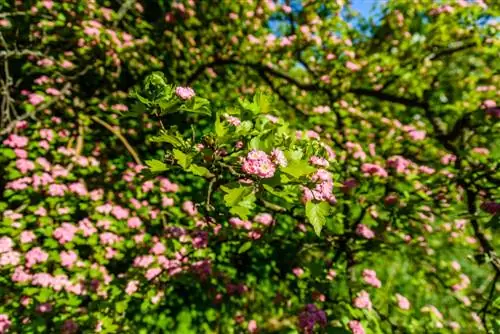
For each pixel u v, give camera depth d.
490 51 5.58
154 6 8.20
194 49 6.85
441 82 6.68
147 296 3.90
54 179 4.75
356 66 5.84
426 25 6.03
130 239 4.62
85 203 4.73
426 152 5.63
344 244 4.02
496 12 5.38
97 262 4.34
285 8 6.20
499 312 3.09
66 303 3.72
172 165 2.04
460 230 5.07
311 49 6.50
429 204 3.85
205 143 2.03
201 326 4.68
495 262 3.25
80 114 5.81
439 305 5.34
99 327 3.53
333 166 4.15
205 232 4.02
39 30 5.48
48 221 4.23
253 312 4.89
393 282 5.50
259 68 6.29
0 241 3.72
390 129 5.99
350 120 5.97
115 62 6.12
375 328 3.34
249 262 5.13
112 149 6.20
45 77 5.77
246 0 6.12
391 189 4.23
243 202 1.88
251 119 2.12
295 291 4.39
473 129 4.40
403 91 6.54
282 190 1.94
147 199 5.47
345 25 6.22
